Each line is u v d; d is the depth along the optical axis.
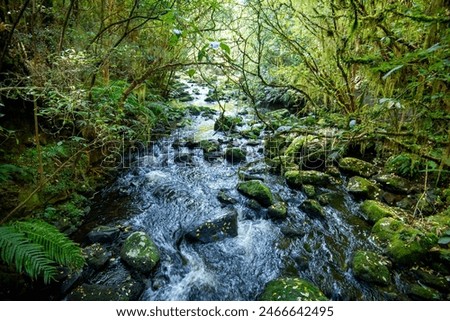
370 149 4.77
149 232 3.22
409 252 2.75
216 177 4.45
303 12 4.36
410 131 2.83
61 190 3.30
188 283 2.64
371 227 3.33
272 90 6.43
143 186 4.09
